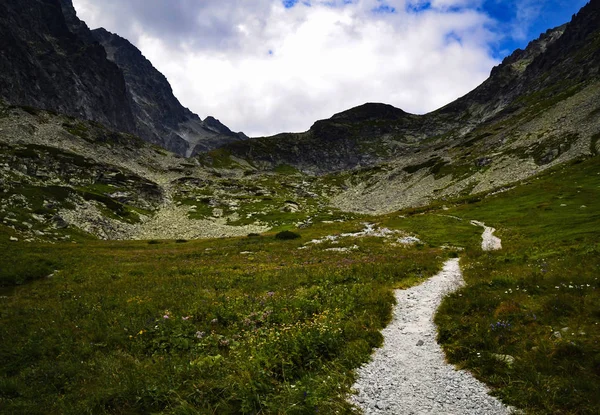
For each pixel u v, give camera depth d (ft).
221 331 46.47
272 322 49.11
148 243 221.66
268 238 205.16
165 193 469.98
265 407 27.81
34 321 54.95
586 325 36.40
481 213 215.51
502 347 35.86
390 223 224.12
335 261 113.09
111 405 29.50
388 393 31.19
